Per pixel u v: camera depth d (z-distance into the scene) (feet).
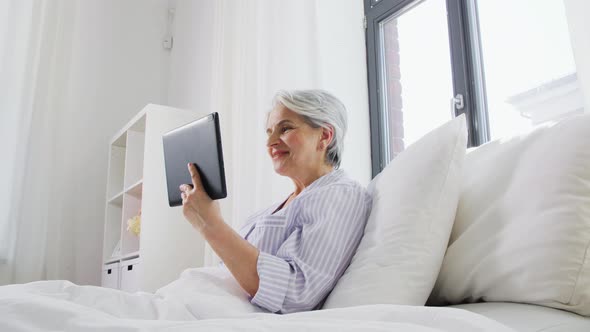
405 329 1.59
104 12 11.59
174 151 3.59
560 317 2.30
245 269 3.11
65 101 10.16
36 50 9.82
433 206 3.07
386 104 7.70
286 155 4.08
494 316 2.40
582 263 2.36
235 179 7.61
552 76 5.46
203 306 2.78
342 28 7.89
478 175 3.15
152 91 11.93
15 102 9.49
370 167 7.55
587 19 3.75
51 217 9.57
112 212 10.09
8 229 9.09
